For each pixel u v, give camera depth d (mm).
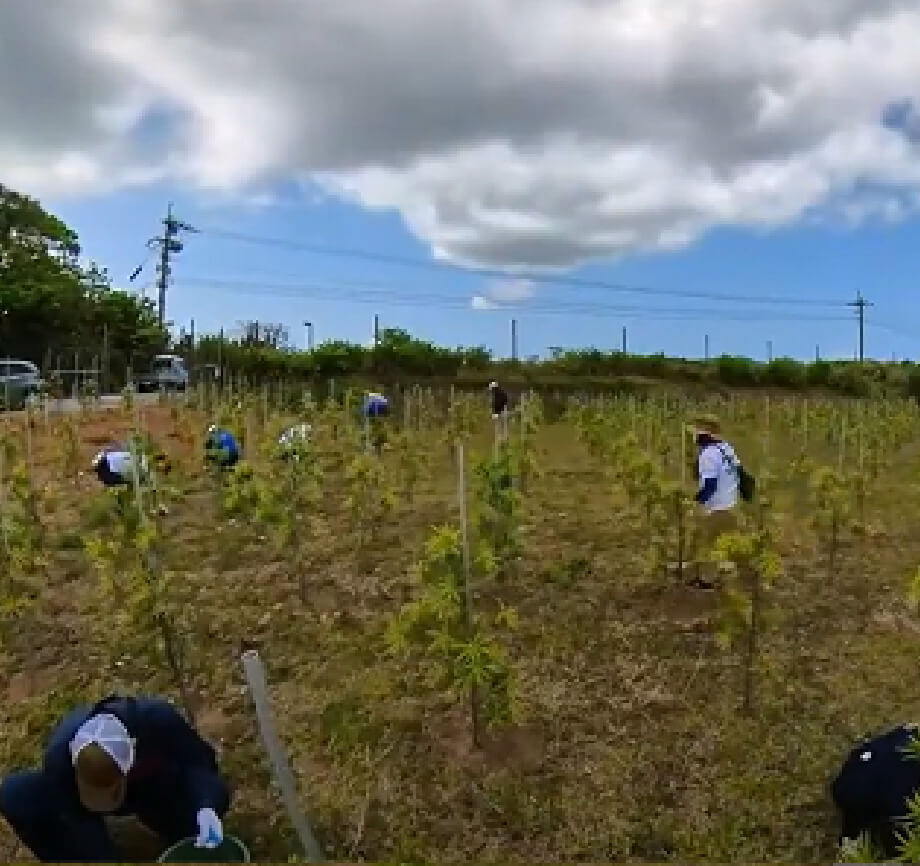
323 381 43719
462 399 28203
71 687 7348
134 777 4492
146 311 50625
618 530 11070
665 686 6879
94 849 4566
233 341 47719
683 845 5141
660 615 8172
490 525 8594
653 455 13125
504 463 8656
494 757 6004
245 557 10156
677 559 9328
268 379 43375
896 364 50594
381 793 5738
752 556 6508
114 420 21266
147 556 6699
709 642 7574
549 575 9133
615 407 23844
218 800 4621
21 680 7676
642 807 5480
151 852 4641
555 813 5445
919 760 4371
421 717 6492
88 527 10438
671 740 6152
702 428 9156
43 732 6699
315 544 10594
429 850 5215
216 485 12484
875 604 8594
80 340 45438
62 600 9047
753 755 5941
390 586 9062
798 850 5062
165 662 7180
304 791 5805
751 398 40094
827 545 10633
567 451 20312
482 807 5551
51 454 15258
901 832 4348
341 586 9141
